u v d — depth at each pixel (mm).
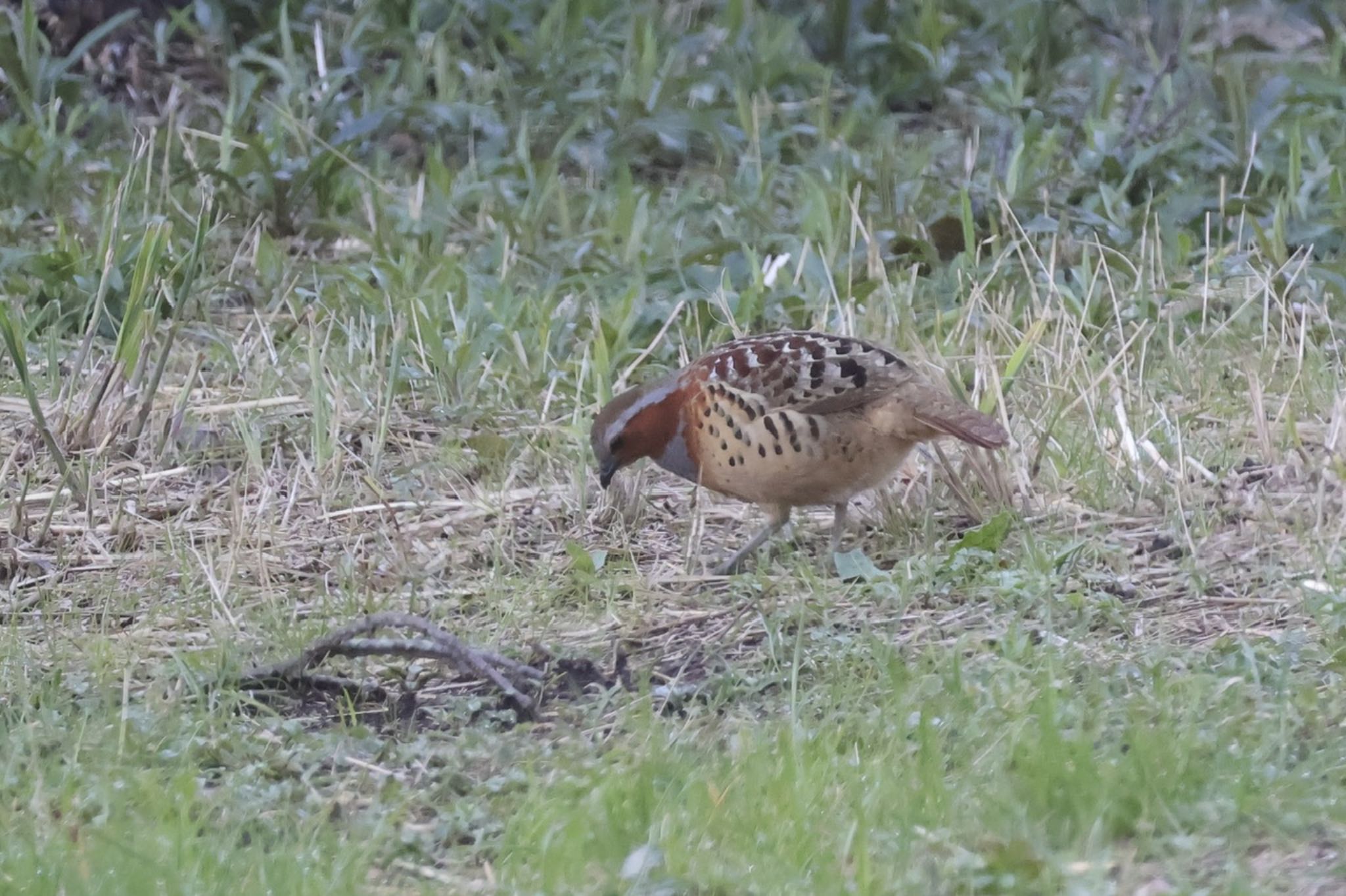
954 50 20812
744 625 9531
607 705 8594
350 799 7656
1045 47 20859
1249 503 10758
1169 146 16844
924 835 6781
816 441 9906
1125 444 11320
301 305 14398
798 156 17812
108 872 6738
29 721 8359
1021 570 9812
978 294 13164
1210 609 9445
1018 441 11422
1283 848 6719
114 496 11531
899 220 15523
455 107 18250
